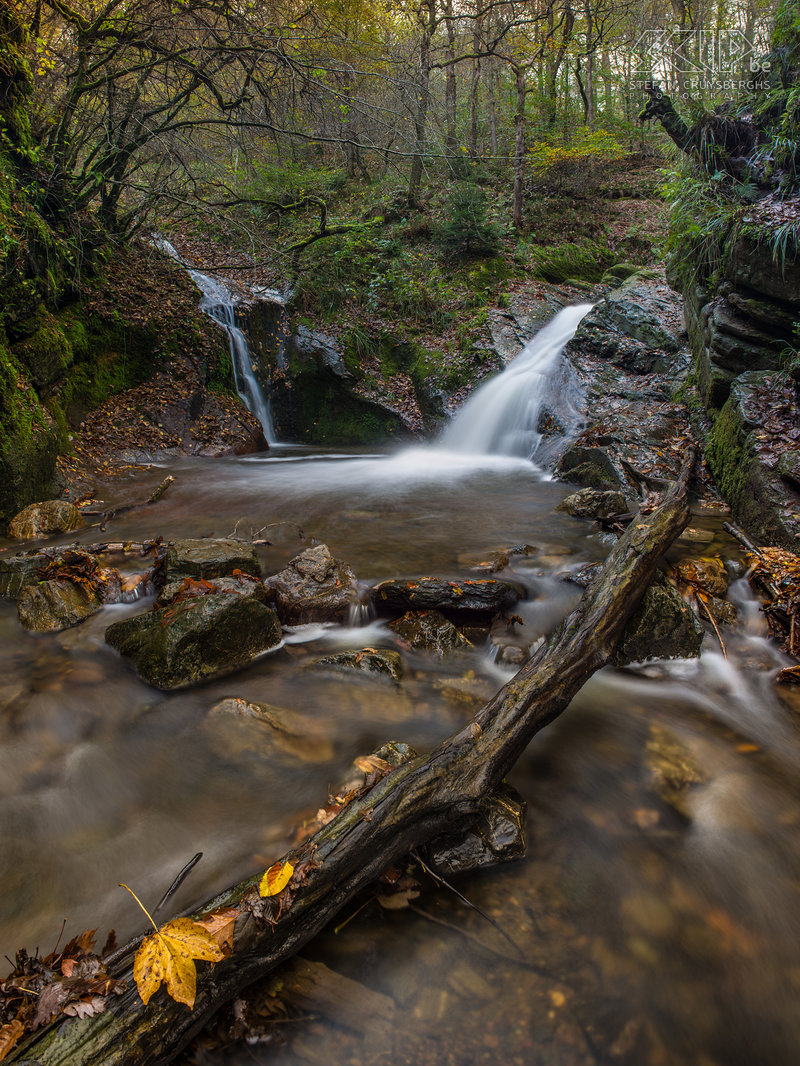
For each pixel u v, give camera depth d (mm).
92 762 2922
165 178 10344
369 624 4301
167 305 10195
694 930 2135
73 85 8555
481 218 13625
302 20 10047
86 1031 1543
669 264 10617
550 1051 1752
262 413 10977
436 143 11172
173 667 3451
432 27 13078
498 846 2346
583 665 3100
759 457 5711
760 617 4215
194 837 2480
